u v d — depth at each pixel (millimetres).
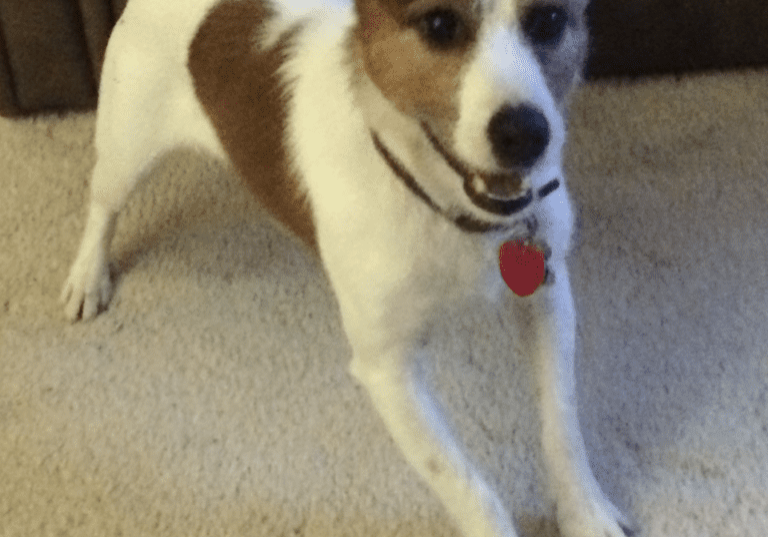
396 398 1015
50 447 1203
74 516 1124
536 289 975
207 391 1266
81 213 1537
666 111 1640
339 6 1054
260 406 1243
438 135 847
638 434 1174
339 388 1255
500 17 769
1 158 1644
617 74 1707
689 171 1524
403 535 1089
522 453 1165
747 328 1284
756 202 1461
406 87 825
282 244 1465
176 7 1155
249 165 1142
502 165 790
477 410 1218
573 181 1522
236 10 1104
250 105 1085
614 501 1109
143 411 1245
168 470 1173
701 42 1647
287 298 1386
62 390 1275
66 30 1596
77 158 1634
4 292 1417
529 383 1237
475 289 1013
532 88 763
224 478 1161
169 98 1244
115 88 1234
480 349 1291
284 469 1167
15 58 1622
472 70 771
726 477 1116
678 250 1401
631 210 1470
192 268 1442
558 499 1071
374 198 929
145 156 1301
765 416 1177
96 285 1380
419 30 792
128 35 1212
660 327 1298
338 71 960
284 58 1045
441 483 990
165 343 1334
